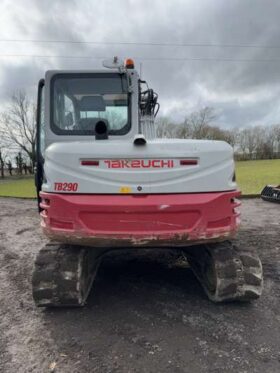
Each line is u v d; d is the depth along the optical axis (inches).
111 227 127.7
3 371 108.0
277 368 106.7
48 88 163.0
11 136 2028.8
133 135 164.6
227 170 132.4
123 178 128.3
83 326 134.6
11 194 757.3
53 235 131.8
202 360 111.3
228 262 142.8
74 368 108.8
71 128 162.6
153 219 127.0
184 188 128.8
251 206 446.3
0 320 141.6
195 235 128.1
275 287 168.6
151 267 199.0
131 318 139.8
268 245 246.1
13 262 223.5
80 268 142.6
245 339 122.7
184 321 136.3
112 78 164.9
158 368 107.9
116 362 111.3
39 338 127.0
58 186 130.5
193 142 131.6
